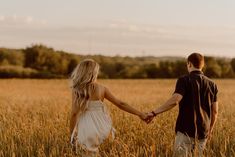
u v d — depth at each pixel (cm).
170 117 1259
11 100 2308
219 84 5716
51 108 1670
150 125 1069
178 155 702
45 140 928
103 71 8831
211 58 8900
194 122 695
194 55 712
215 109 718
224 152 782
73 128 716
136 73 8706
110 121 720
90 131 697
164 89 4291
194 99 696
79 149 716
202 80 705
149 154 780
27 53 9238
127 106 734
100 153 817
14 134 973
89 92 696
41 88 4506
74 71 704
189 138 698
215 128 1007
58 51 9306
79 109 698
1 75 7869
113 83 6069
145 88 4534
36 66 9138
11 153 821
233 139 886
